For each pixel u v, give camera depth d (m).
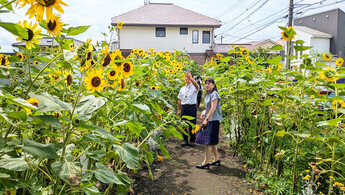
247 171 4.12
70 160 1.37
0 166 1.05
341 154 2.90
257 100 4.14
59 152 1.56
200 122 7.55
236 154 4.87
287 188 3.23
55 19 1.27
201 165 4.32
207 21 23.33
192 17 23.78
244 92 4.33
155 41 22.77
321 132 3.60
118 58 2.07
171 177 3.88
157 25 22.14
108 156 1.93
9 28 0.97
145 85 2.82
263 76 4.05
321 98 3.02
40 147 1.10
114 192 2.87
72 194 1.71
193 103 5.46
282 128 3.56
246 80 3.96
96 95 1.53
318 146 3.54
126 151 1.56
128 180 1.85
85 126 1.24
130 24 21.84
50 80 1.88
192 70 10.51
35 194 1.35
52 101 1.11
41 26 1.33
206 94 4.39
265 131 3.93
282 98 3.55
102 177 1.33
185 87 5.64
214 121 4.27
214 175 4.02
